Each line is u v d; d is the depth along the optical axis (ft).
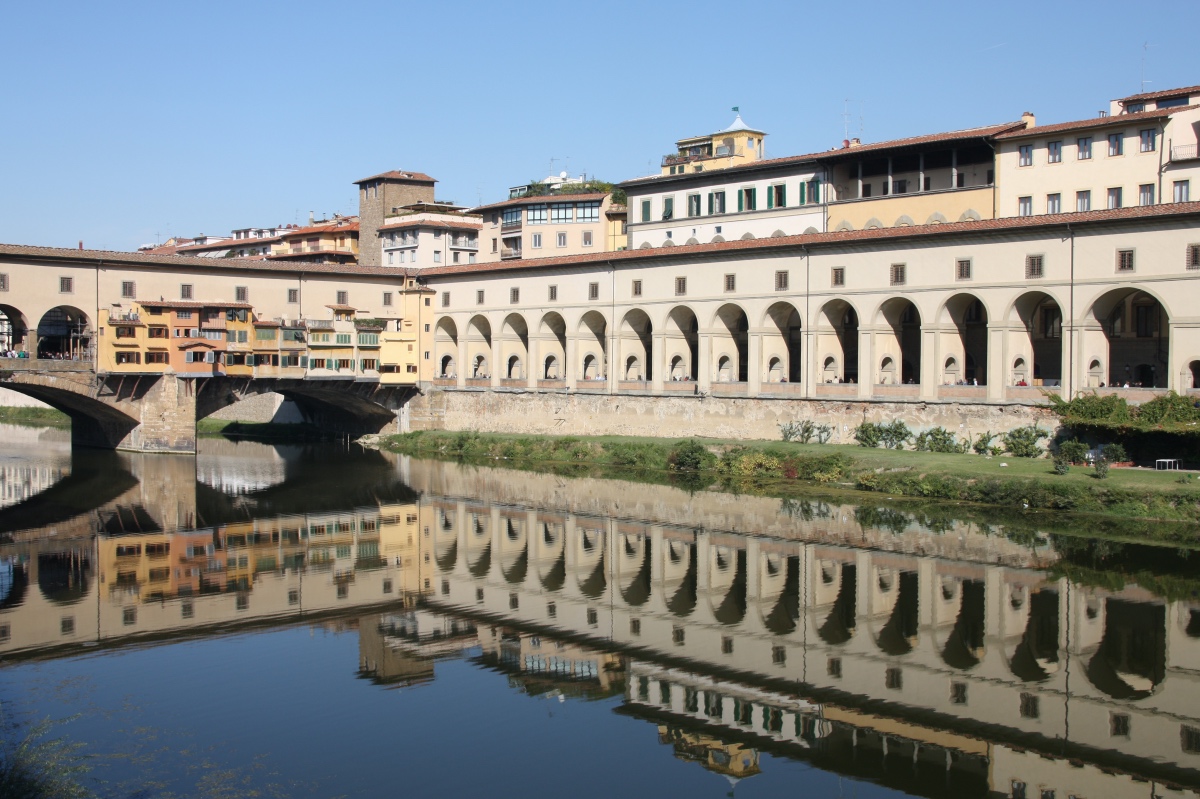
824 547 203.10
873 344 282.36
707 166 417.90
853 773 114.11
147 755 114.93
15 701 129.59
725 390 312.91
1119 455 231.91
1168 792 109.09
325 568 198.90
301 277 384.68
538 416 363.15
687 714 129.90
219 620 165.48
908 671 141.90
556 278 361.30
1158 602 163.63
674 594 179.73
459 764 115.75
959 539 202.80
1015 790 110.01
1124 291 243.60
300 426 433.48
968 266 263.90
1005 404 255.91
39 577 188.75
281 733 122.52
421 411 399.44
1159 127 263.08
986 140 291.38
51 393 337.93
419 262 494.18
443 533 227.61
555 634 160.66
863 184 327.88
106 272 341.41
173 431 347.15
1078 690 134.41
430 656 150.41
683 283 325.62
